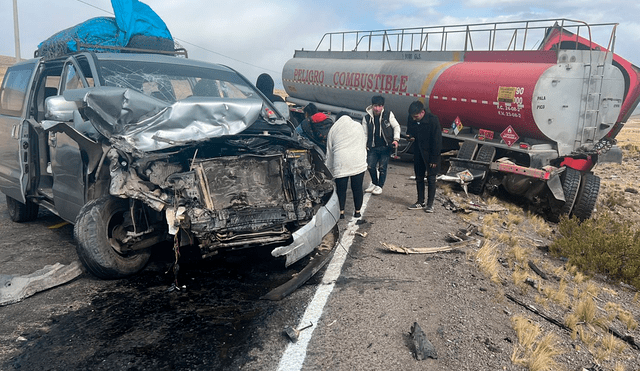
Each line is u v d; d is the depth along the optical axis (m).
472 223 6.95
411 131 7.23
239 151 5.17
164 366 3.04
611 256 6.05
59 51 6.14
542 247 6.62
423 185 7.43
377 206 7.49
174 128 4.42
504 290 4.66
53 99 4.43
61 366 3.03
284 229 4.42
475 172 9.00
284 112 6.07
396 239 5.83
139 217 4.32
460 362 3.23
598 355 3.72
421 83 10.88
